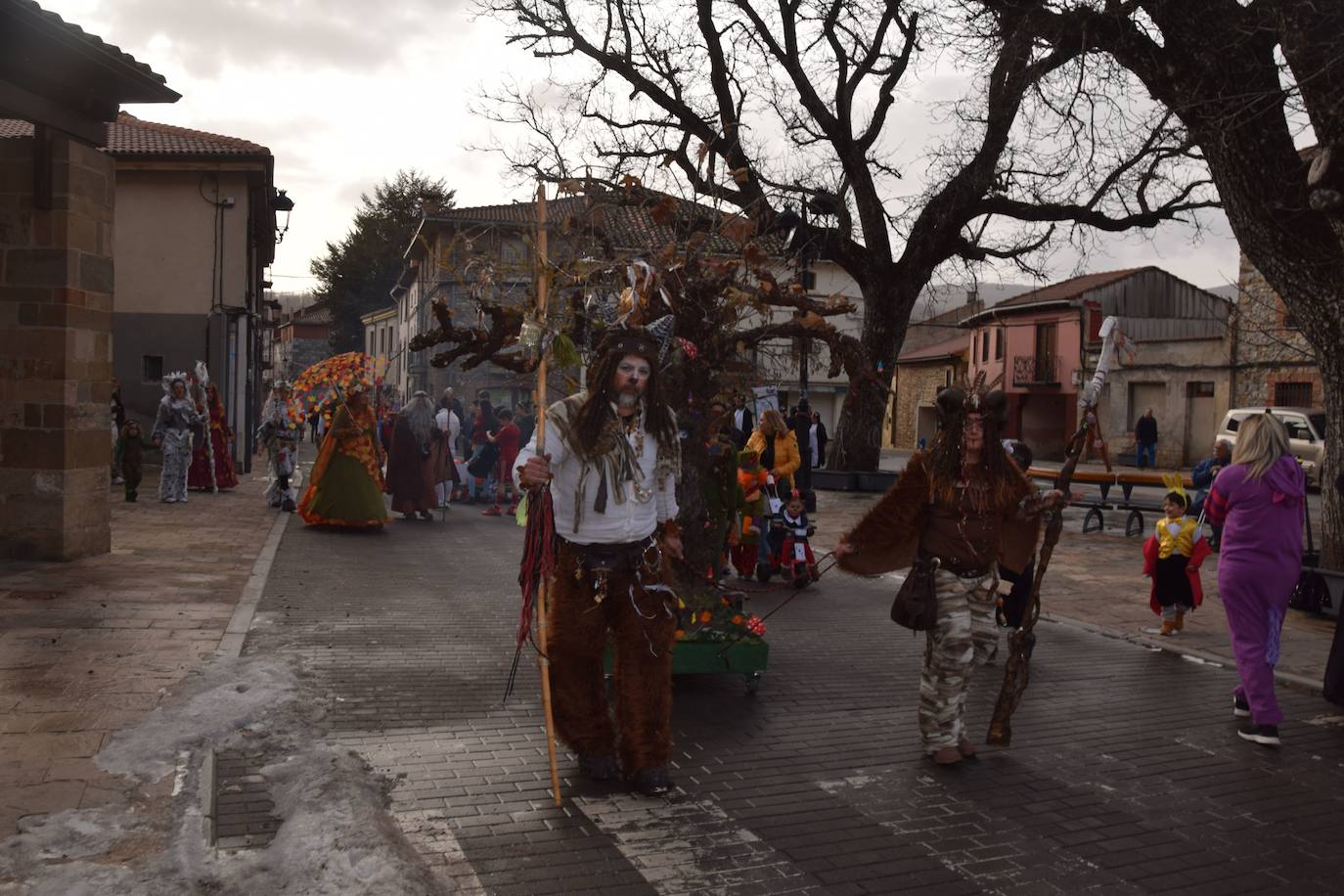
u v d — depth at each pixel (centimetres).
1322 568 984
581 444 470
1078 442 532
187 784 437
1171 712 629
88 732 497
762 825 436
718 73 2217
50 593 838
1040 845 423
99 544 1059
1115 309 4588
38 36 891
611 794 465
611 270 572
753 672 636
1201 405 3838
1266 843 431
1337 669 629
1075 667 744
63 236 987
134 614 767
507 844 408
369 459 1379
